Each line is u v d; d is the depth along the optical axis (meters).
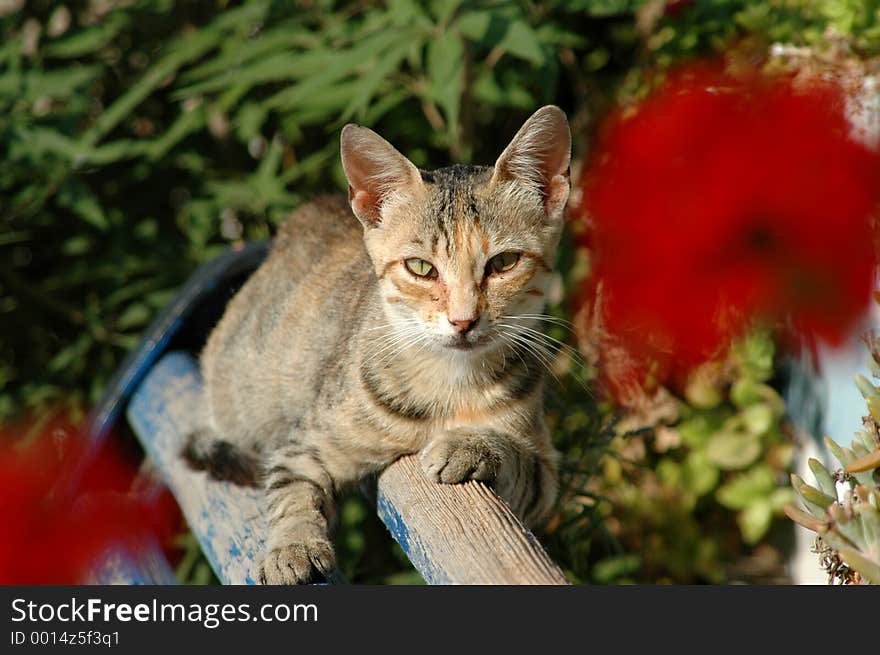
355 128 4.35
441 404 4.30
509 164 4.32
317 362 4.75
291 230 5.57
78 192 6.32
